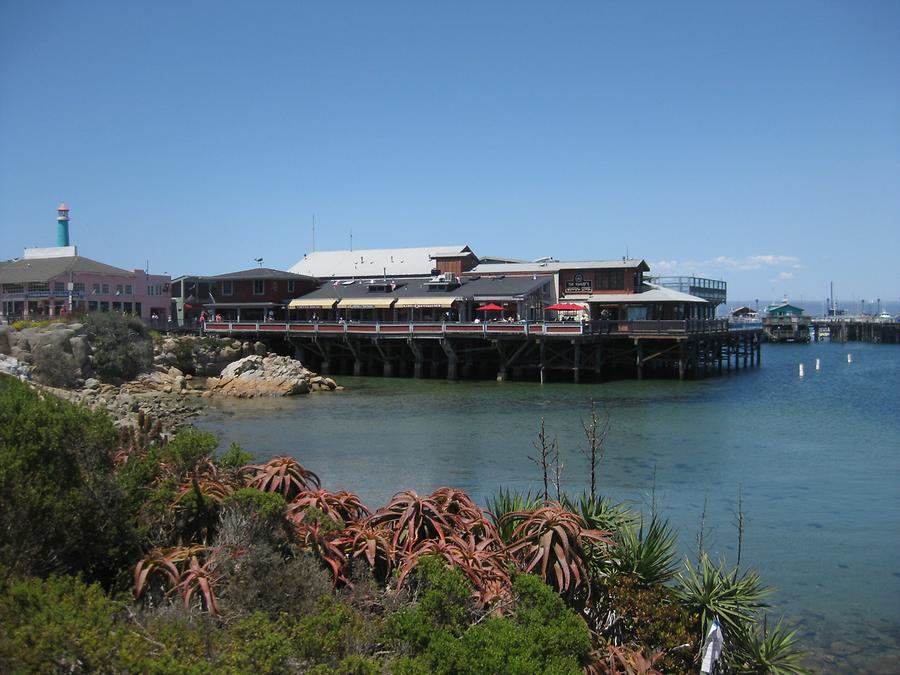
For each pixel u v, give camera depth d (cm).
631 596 988
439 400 4669
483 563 954
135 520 929
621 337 5819
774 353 10250
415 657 736
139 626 695
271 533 927
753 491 2383
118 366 4997
